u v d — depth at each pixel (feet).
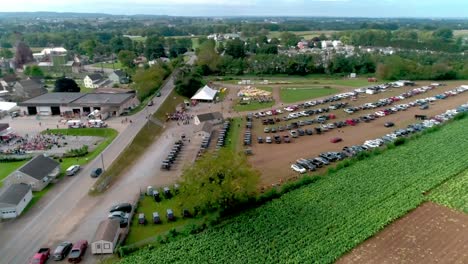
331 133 368.27
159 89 556.92
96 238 190.19
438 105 464.24
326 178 261.03
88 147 340.59
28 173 255.29
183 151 330.54
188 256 183.52
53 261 185.78
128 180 275.18
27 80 604.08
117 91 569.64
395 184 249.34
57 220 222.28
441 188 246.06
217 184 214.69
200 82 575.38
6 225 217.77
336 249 186.39
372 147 319.68
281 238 195.21
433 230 202.18
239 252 185.57
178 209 231.91
